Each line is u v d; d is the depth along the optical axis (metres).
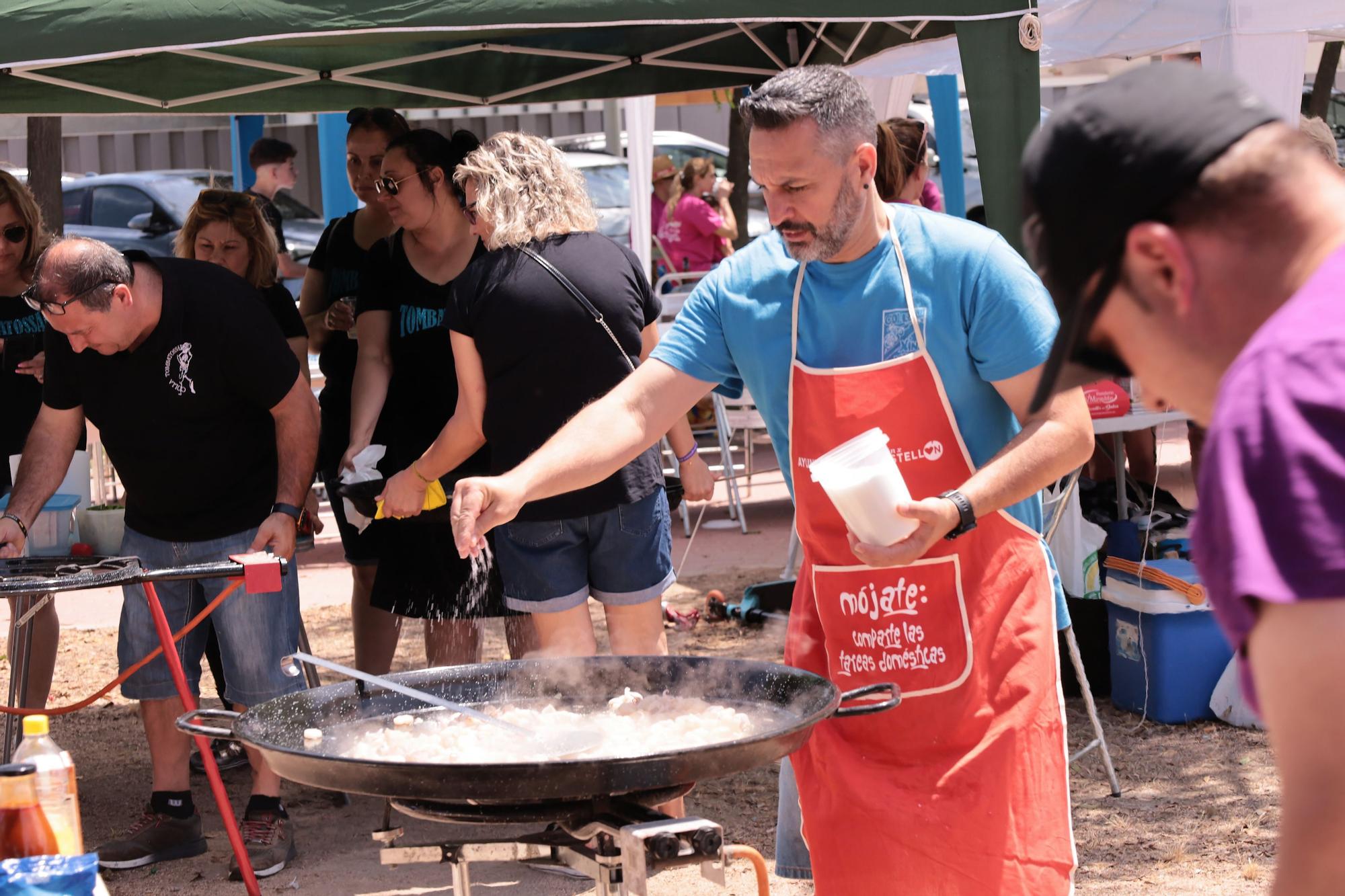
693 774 1.87
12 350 4.93
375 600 4.49
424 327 4.40
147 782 4.86
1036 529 2.54
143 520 3.92
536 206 3.64
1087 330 1.14
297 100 6.67
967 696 2.46
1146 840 3.93
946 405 2.44
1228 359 1.09
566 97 6.80
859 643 2.52
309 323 5.38
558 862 2.15
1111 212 1.07
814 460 2.53
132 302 3.56
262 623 3.83
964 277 2.39
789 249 2.39
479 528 2.38
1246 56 5.78
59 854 1.98
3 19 3.56
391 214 4.33
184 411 3.73
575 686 2.50
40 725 2.12
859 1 3.80
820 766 2.58
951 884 2.45
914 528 2.24
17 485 3.82
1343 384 0.97
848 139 2.28
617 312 3.64
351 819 4.47
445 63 6.60
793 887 3.75
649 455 3.73
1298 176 1.05
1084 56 6.97
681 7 3.77
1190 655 4.94
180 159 18.03
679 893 3.73
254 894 3.44
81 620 7.46
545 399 3.61
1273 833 3.92
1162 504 6.11
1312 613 0.95
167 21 3.59
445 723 2.35
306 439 3.83
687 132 17.67
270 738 2.14
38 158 8.15
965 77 3.93
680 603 7.04
